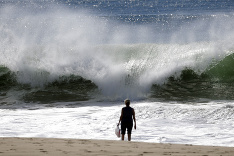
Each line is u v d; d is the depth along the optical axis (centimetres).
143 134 3716
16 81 6969
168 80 6819
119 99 6166
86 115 4762
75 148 2192
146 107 4984
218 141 3406
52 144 2398
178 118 4419
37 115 4825
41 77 7019
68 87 6800
